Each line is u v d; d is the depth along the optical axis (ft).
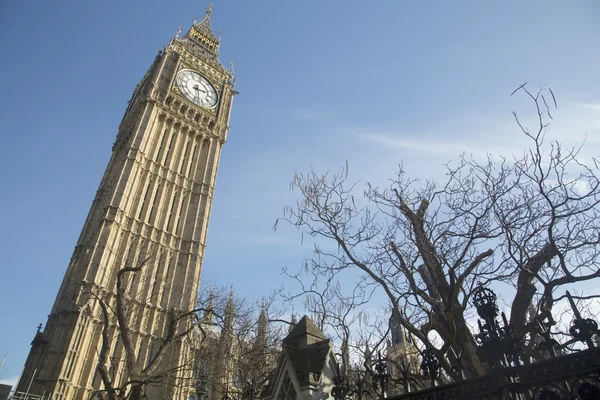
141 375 48.85
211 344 75.25
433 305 35.37
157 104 208.95
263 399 30.40
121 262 157.38
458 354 32.35
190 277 175.73
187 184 205.87
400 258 40.37
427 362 21.76
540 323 31.65
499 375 16.71
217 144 229.25
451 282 33.12
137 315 138.62
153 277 159.84
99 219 184.55
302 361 29.60
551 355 16.99
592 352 14.79
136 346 136.26
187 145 217.36
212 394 61.82
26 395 100.01
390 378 23.22
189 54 250.16
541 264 37.47
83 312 133.39
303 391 26.73
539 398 15.46
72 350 126.93
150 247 167.94
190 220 196.03
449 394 18.35
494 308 19.15
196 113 227.20
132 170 181.27
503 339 17.76
